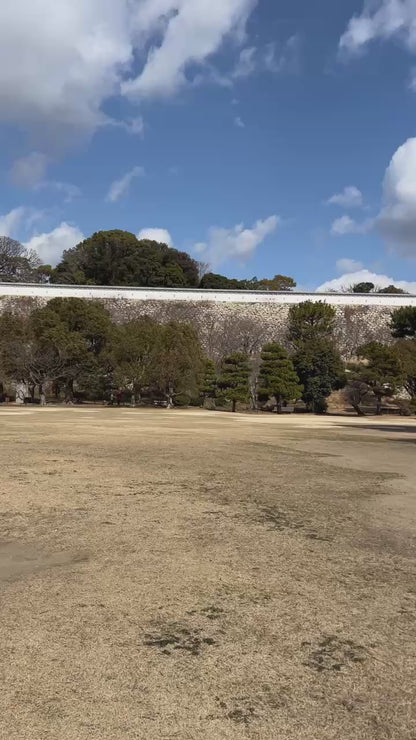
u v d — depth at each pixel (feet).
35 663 9.78
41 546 17.02
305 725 8.20
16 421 71.26
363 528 20.24
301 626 11.58
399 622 11.89
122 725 8.07
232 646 10.59
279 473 32.73
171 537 18.20
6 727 7.96
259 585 13.96
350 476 32.58
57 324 130.11
